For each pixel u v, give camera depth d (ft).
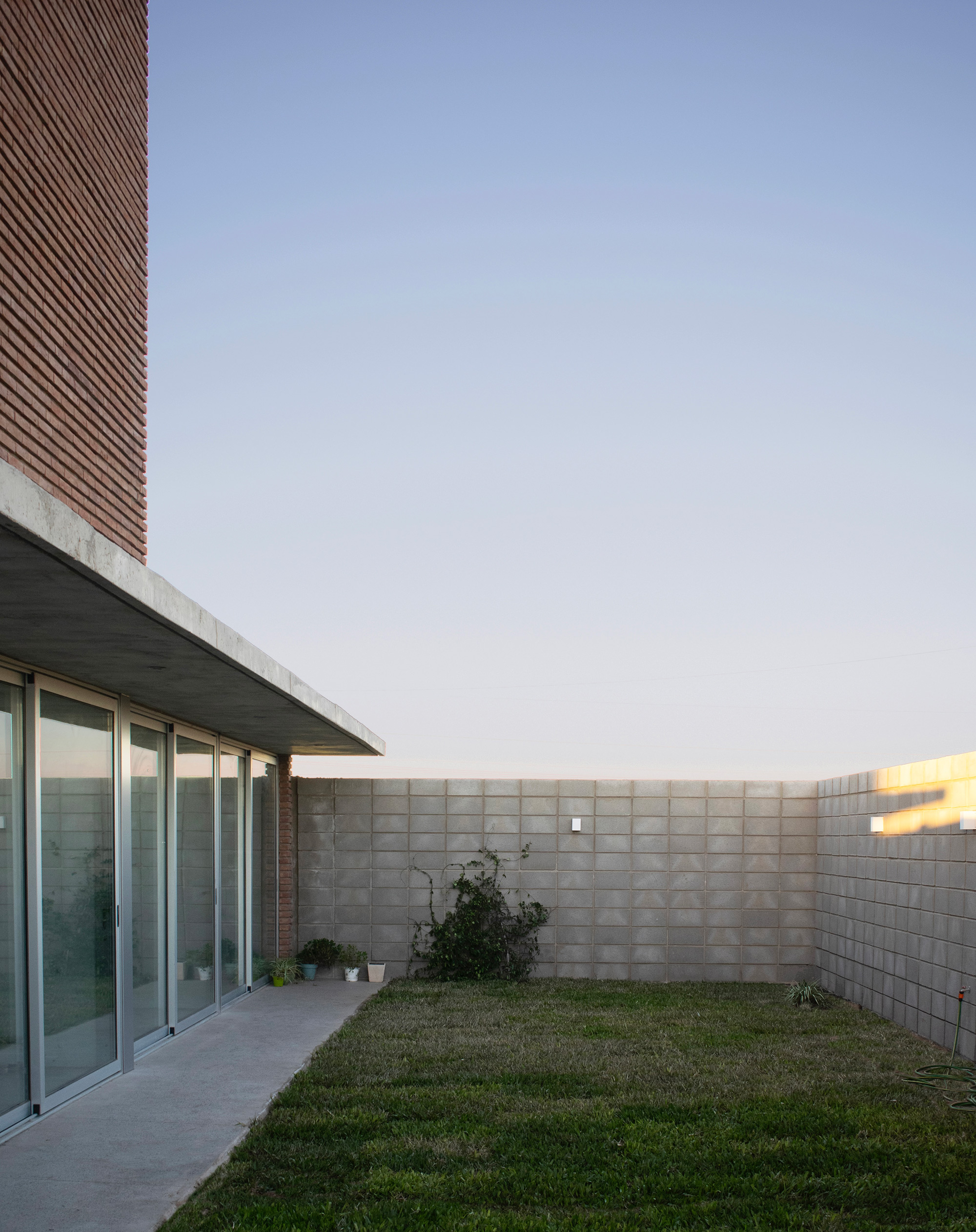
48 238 23.52
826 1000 38.75
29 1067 21.33
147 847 28.94
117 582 14.06
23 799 21.31
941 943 30.19
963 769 29.27
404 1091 23.86
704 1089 24.27
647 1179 18.12
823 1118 21.79
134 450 29.30
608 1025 32.32
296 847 44.11
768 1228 16.07
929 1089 24.49
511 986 40.91
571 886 43.65
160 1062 27.04
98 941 24.84
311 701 28.50
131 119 29.58
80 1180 17.81
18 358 21.74
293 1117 21.80
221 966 35.70
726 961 43.29
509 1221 16.14
